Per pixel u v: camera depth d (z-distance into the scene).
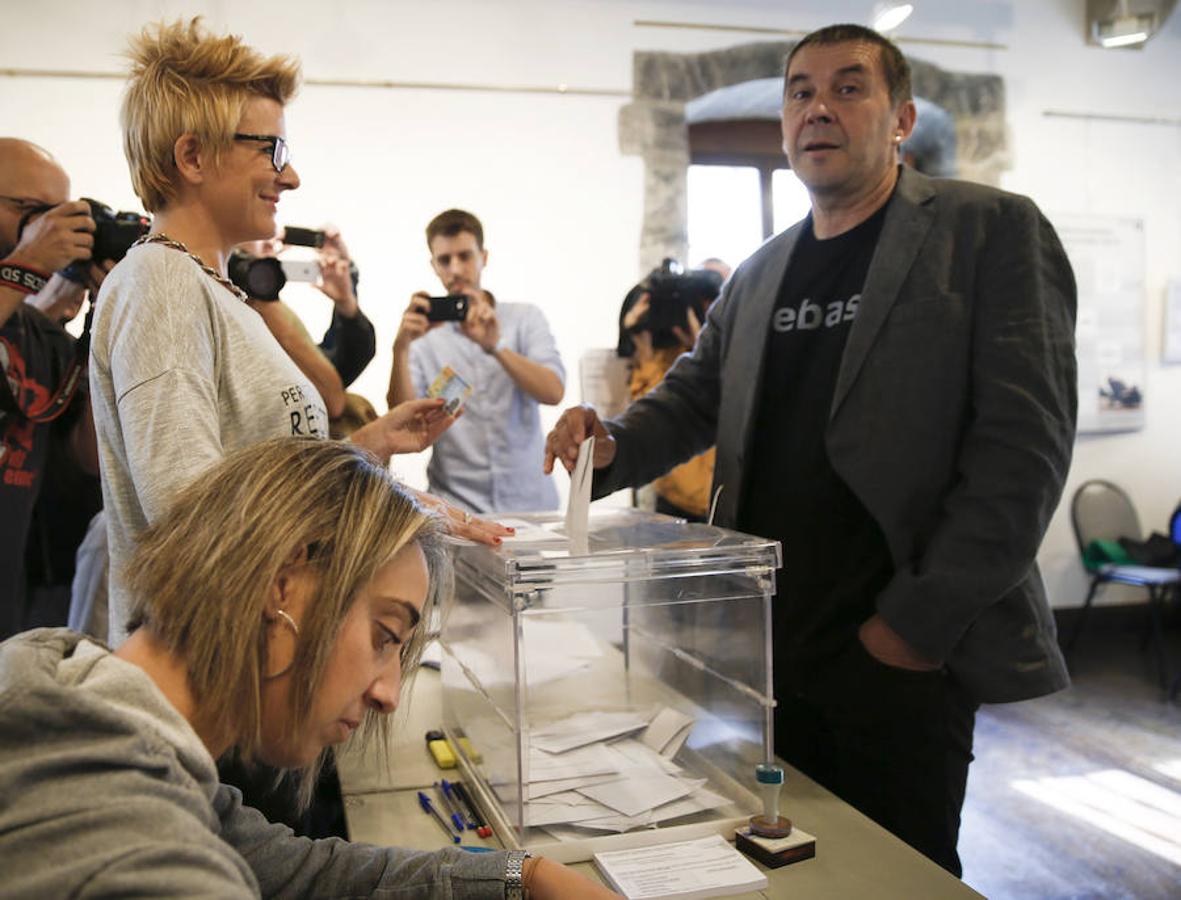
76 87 3.52
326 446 0.75
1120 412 4.75
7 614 1.81
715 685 1.21
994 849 2.69
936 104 4.41
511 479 3.31
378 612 0.72
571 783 1.11
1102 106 4.64
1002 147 4.51
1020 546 1.36
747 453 1.63
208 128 1.15
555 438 1.60
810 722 1.52
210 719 0.68
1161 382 4.82
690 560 1.10
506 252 3.97
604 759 1.17
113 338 1.10
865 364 1.47
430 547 0.80
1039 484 1.36
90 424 1.92
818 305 1.61
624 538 1.22
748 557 1.12
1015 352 1.39
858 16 4.28
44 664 0.65
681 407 1.80
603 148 4.04
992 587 1.35
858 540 1.51
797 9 4.22
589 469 1.17
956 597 1.34
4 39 3.47
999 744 3.49
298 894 0.90
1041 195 4.59
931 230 1.48
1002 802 3.00
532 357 3.39
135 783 0.60
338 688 0.70
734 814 1.11
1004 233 1.44
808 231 1.68
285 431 1.18
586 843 1.03
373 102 3.81
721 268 4.31
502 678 1.10
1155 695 3.96
